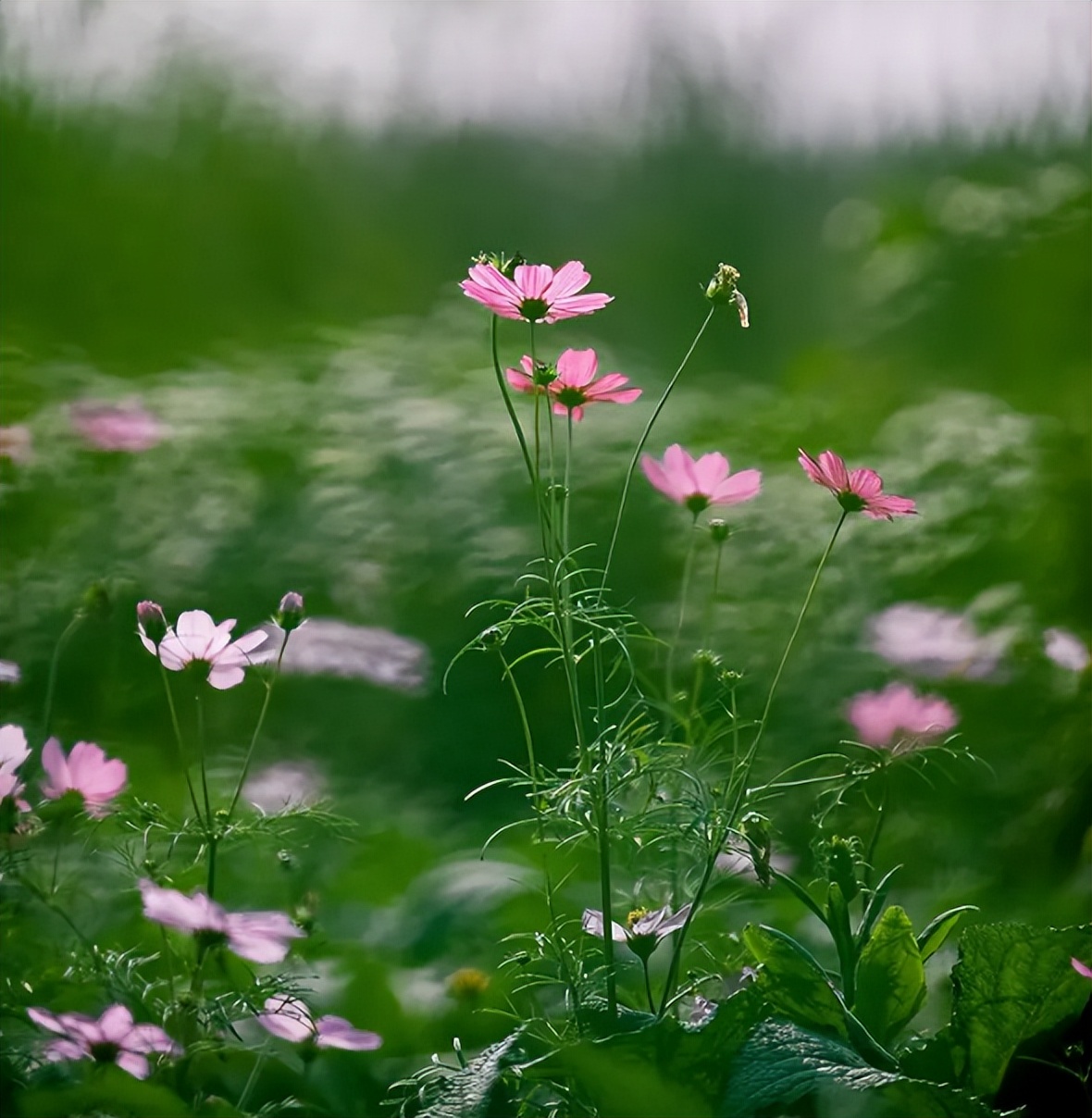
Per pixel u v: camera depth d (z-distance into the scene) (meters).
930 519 3.93
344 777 3.63
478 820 3.60
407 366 5.32
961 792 3.47
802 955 2.87
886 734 3.15
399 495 4.27
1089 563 3.83
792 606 3.74
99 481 4.09
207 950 2.91
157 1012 2.95
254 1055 3.00
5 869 2.97
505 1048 2.84
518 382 2.94
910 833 3.42
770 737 3.53
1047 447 4.09
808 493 4.24
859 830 3.34
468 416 4.68
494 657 3.90
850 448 4.89
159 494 4.18
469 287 2.89
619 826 2.95
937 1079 2.87
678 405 5.21
